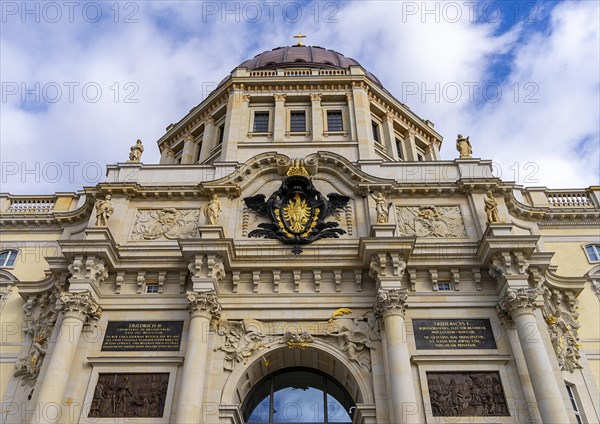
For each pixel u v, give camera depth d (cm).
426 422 1994
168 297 2333
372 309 2281
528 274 2319
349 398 2316
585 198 3044
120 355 2175
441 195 2716
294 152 3053
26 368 2317
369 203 2627
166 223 2622
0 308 2583
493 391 2069
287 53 4300
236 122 3269
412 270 2359
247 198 2675
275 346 2206
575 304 2559
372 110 3656
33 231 2853
